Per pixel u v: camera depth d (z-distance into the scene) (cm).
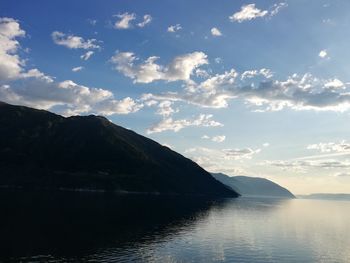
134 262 6931
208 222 14500
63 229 10169
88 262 6769
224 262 7356
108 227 11244
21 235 8800
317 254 8681
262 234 11725
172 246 8725
